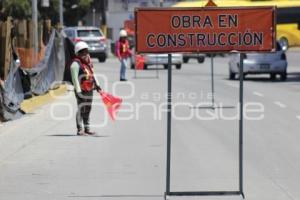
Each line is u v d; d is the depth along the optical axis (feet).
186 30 66.03
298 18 302.66
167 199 68.18
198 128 123.44
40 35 228.22
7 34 160.56
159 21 65.87
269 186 74.79
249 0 306.14
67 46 228.22
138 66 323.78
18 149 100.68
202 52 66.23
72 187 74.90
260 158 92.07
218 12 66.08
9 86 140.87
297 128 122.31
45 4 234.79
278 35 533.55
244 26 66.13
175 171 83.30
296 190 72.74
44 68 187.93
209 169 84.53
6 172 83.61
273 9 66.03
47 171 84.02
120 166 86.94
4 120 132.87
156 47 66.08
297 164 87.66
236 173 81.87
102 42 415.64
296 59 442.50
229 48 66.33
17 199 69.41
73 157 93.71
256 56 252.01
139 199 69.26
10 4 429.38
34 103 163.32
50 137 112.57
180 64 331.98
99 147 102.12
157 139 109.91
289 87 218.38
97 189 73.82
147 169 84.79
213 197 68.85
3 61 161.38
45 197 70.18
